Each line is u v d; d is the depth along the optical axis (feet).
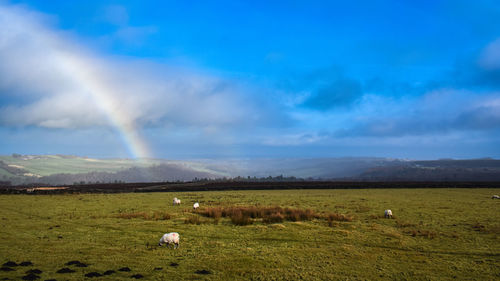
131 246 73.41
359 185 400.06
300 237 84.17
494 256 67.00
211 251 69.62
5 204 166.81
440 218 116.78
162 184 494.18
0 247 70.74
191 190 339.57
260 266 59.21
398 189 330.75
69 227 96.78
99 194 265.95
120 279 50.42
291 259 63.93
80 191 303.68
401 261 63.31
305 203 181.06
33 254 65.00
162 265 58.85
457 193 265.13
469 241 79.77
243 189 353.51
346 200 200.23
